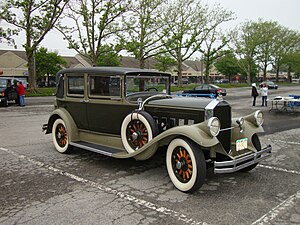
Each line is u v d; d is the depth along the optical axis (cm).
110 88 515
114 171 496
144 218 327
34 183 438
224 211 345
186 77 7962
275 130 894
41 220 323
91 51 2506
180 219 325
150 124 449
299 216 333
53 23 2325
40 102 1889
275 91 3516
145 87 539
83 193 399
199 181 384
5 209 351
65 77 601
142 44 2720
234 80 7812
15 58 4778
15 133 837
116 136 527
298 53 6031
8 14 2269
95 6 2408
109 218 327
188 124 440
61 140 619
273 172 489
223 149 409
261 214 337
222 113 437
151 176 470
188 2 3250
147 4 2683
